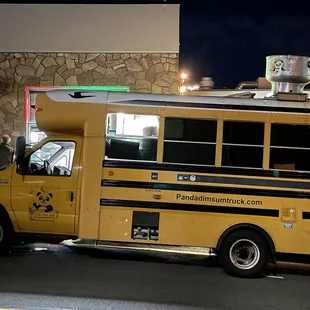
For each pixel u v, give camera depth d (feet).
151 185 27.55
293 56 29.58
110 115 27.94
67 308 20.02
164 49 45.01
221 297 22.93
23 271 25.72
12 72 45.75
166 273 27.14
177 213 27.43
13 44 45.62
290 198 27.25
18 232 28.89
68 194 28.19
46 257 29.50
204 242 27.30
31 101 45.96
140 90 45.19
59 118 28.04
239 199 27.30
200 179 27.43
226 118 27.53
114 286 23.68
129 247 33.88
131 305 20.88
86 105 27.96
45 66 45.68
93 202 27.71
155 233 27.50
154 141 27.71
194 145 27.61
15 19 45.88
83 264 28.09
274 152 27.45
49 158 29.14
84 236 27.68
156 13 45.39
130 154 27.84
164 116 27.68
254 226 27.22
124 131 27.89
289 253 27.22
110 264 28.50
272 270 30.09
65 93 28.27
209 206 27.32
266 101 27.71
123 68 45.32
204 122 27.66
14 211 28.58
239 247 27.40
